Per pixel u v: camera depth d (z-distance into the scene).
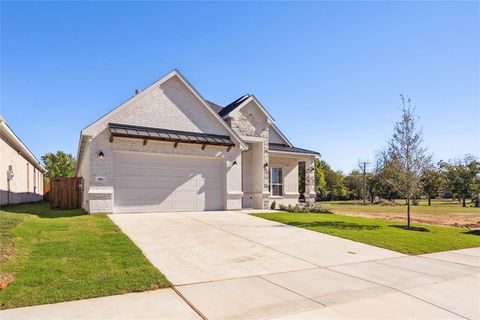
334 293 5.50
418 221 18.25
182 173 15.57
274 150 20.17
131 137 13.70
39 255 6.91
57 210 15.62
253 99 19.12
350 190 63.16
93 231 9.70
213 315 4.48
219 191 16.56
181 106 15.76
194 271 6.51
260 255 7.96
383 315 4.66
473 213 25.80
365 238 10.50
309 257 7.98
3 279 5.43
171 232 10.21
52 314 4.32
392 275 6.70
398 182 13.85
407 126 13.85
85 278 5.62
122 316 4.36
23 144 20.20
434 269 7.30
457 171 43.31
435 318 4.61
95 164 13.44
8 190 18.09
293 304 4.96
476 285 6.14
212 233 10.34
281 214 15.68
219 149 16.42
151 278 5.77
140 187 14.50
